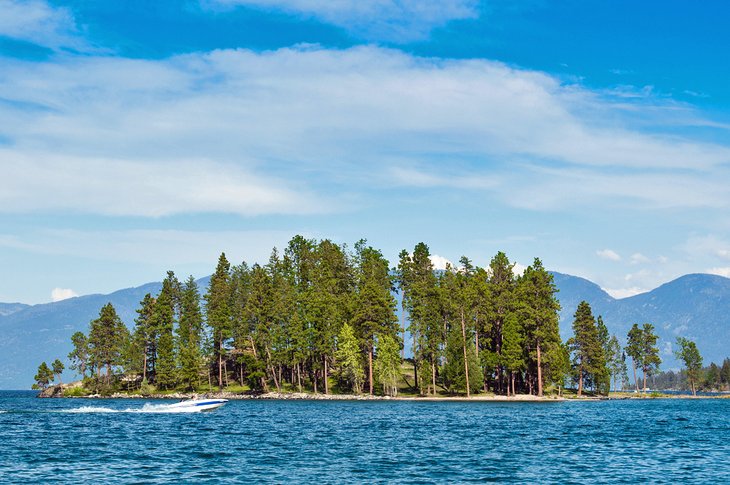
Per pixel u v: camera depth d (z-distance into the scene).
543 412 97.06
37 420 82.06
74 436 62.59
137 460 46.94
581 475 41.44
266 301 146.75
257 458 47.97
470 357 136.88
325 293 147.12
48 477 40.31
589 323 152.38
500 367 142.12
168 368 153.88
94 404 127.69
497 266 152.00
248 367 147.88
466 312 140.12
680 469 43.72
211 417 86.25
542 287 136.62
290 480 39.50
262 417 85.94
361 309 138.50
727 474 41.97
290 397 140.25
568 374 153.75
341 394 143.88
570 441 58.75
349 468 43.66
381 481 39.28
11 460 46.88
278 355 141.62
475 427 71.69
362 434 64.25
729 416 91.38
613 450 52.66
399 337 141.62
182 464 45.25
